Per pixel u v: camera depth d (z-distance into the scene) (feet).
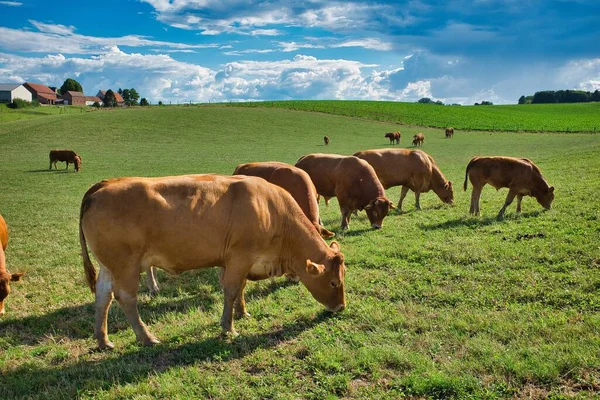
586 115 351.25
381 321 23.24
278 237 23.80
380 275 30.32
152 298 29.04
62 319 25.72
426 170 56.29
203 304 27.68
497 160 46.62
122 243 20.90
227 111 266.36
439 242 36.83
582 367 17.65
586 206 44.55
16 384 18.78
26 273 34.45
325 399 16.85
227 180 23.11
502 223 42.09
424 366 18.37
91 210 20.84
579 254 30.35
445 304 25.03
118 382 18.57
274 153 153.99
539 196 45.65
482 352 19.16
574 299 24.06
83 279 32.94
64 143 174.81
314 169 48.34
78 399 17.58
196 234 21.62
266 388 17.65
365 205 45.55
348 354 19.76
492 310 23.72
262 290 29.27
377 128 241.35
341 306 24.04
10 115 289.94
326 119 260.83
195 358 20.54
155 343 22.02
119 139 185.37
